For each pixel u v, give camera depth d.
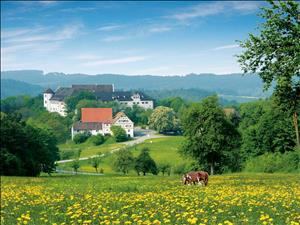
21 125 105.19
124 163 131.62
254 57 31.02
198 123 80.38
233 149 81.81
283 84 28.84
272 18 29.53
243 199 21.14
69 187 36.28
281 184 34.28
